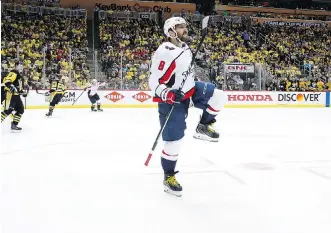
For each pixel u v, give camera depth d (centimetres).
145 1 2680
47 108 1622
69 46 2075
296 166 530
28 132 880
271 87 1902
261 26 2664
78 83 1748
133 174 479
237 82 1848
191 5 2762
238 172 491
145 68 1848
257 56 2267
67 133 870
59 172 488
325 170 506
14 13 2238
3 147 672
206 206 356
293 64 2225
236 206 356
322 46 2602
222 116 1360
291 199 379
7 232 290
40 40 2053
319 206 357
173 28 376
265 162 556
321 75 2133
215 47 2316
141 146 696
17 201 367
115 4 2623
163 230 298
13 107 857
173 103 360
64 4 2516
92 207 351
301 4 3231
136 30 2408
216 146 694
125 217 326
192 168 514
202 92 397
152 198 380
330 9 3161
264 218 325
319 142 757
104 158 581
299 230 299
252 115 1407
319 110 1691
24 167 515
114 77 1842
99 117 1270
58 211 340
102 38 2288
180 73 372
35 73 1688
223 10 2853
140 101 1773
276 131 937
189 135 831
